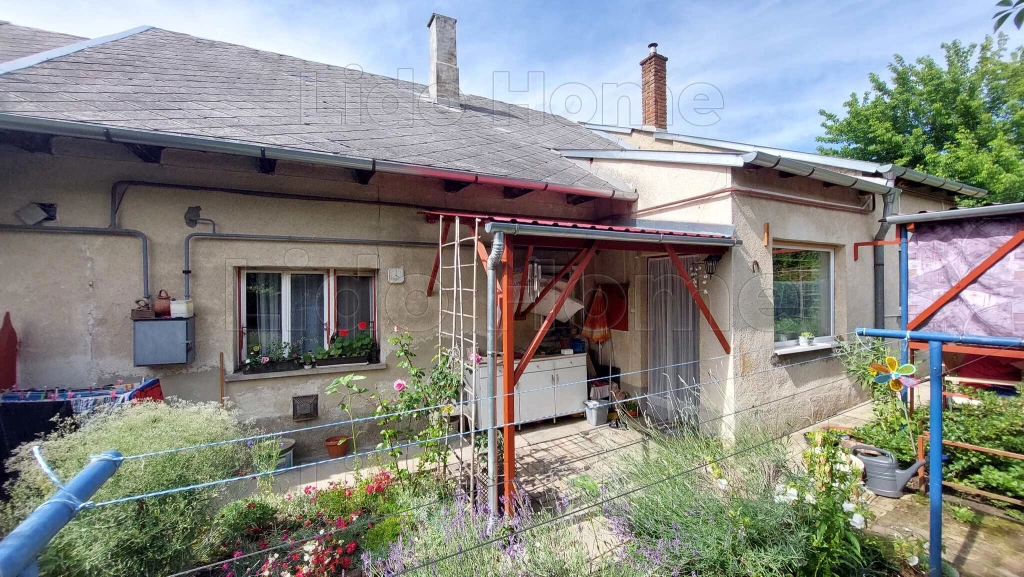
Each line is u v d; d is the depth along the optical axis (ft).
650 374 20.21
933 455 8.41
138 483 7.29
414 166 14.40
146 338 12.44
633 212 19.81
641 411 19.33
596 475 12.17
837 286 19.57
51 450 7.72
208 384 13.75
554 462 14.57
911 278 12.62
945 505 11.16
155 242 13.00
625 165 20.17
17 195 11.65
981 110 41.55
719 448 11.43
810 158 22.08
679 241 13.53
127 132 10.90
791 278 18.61
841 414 19.16
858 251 19.94
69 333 12.13
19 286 11.67
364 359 16.25
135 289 12.80
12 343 11.43
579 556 8.00
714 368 16.10
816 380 18.39
